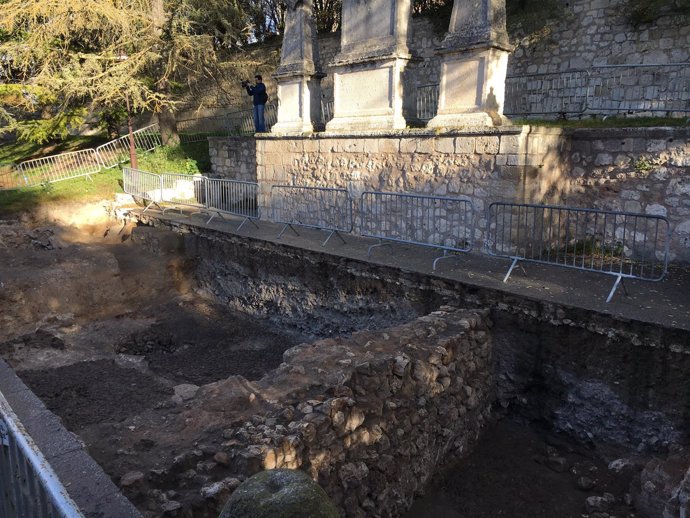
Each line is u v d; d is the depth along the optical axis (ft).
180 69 53.21
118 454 11.22
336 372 14.57
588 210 18.97
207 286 34.30
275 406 13.05
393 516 13.99
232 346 26.61
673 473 13.38
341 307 25.17
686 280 20.10
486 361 18.49
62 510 5.44
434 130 26.08
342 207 31.83
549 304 17.24
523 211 23.65
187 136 62.69
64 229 41.93
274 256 28.63
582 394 16.75
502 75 25.49
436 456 15.80
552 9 41.29
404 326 17.98
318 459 11.91
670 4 35.55
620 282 19.66
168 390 20.54
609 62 38.93
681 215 22.56
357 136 29.96
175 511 9.45
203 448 11.26
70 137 75.20
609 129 23.95
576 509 14.33
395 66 28.12
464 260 23.70
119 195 46.60
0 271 29.91
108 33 48.65
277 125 36.60
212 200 40.22
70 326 28.14
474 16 24.73
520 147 23.00
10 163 58.03
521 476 15.87
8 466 7.27
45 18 46.26
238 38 58.59
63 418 17.65
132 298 32.32
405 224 28.43
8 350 24.09
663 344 14.93
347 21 30.53
